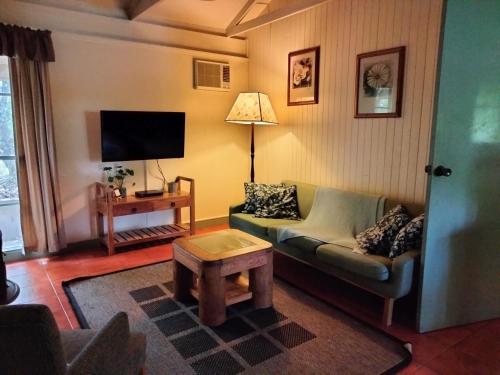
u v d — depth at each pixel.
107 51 3.85
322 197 3.66
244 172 5.08
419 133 3.02
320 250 2.85
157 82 4.22
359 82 3.43
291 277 3.30
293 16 4.09
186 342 2.27
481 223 2.48
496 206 2.51
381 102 3.27
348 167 3.65
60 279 3.19
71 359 1.43
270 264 2.68
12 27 3.22
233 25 4.55
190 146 4.57
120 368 1.36
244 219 3.71
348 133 3.61
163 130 4.14
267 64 4.55
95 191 3.96
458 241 2.42
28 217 3.57
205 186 4.77
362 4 3.36
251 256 2.56
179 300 2.79
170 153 4.25
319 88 3.87
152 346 2.23
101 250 3.93
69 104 3.71
